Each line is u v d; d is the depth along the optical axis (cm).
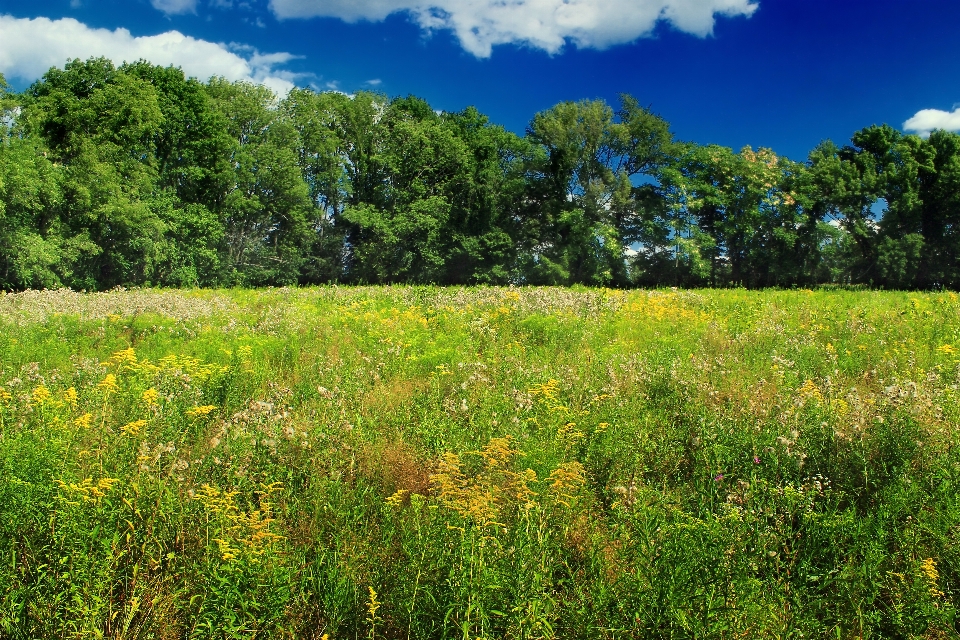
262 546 409
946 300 1759
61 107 3791
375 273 5012
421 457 600
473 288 2291
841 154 5425
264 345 1077
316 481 530
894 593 400
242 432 596
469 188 5291
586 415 680
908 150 4972
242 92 4966
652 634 362
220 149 4525
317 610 402
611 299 1705
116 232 3703
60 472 480
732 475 540
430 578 397
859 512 506
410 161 5262
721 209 5328
